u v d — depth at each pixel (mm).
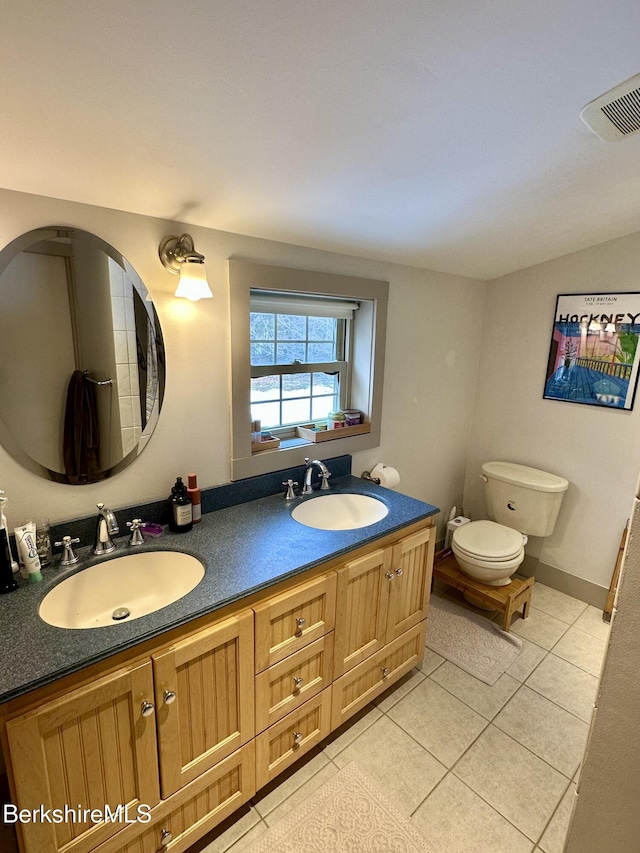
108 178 1217
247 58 838
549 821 1484
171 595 1488
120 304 1462
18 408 1321
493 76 970
